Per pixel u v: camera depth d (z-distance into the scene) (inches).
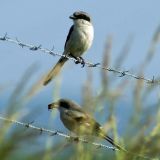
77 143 221.9
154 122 241.3
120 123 244.2
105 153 230.8
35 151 163.6
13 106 170.2
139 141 234.7
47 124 223.8
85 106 240.5
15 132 156.6
